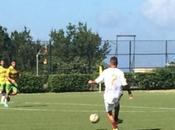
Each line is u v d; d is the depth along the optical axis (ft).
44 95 161.17
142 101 129.90
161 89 194.90
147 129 71.15
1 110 102.63
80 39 256.73
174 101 129.70
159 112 97.50
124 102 126.21
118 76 64.75
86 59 216.95
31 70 211.20
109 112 65.57
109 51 216.95
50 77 183.52
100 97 147.84
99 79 65.26
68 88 184.96
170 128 72.13
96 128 71.46
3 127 72.49
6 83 115.55
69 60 220.02
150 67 213.25
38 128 71.26
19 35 263.90
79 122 79.15
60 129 70.18
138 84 193.67
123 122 79.41
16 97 149.79
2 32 240.53
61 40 273.95
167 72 194.90
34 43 214.07
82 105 116.37
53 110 102.68
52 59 210.59
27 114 93.35
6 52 211.20
